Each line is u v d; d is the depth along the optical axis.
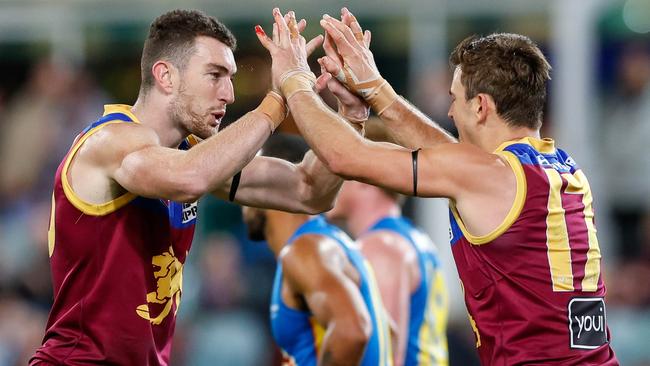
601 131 38.22
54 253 15.26
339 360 18.12
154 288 15.25
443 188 14.20
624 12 37.81
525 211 14.01
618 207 37.88
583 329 14.21
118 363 14.94
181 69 15.17
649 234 36.88
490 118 14.77
